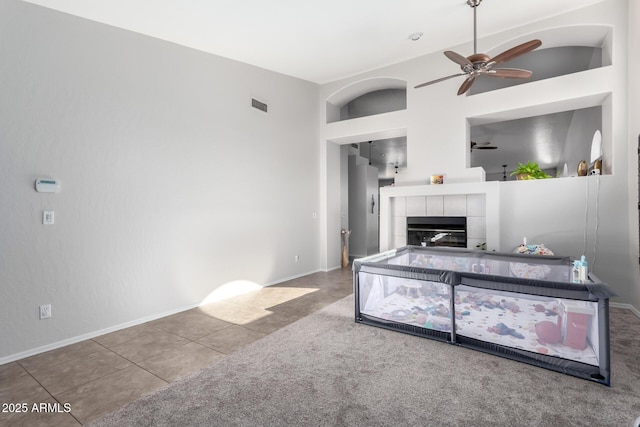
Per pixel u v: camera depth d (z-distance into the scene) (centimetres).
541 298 222
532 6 350
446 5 338
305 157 548
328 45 410
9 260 245
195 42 365
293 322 317
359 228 764
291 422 166
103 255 297
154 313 334
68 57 275
